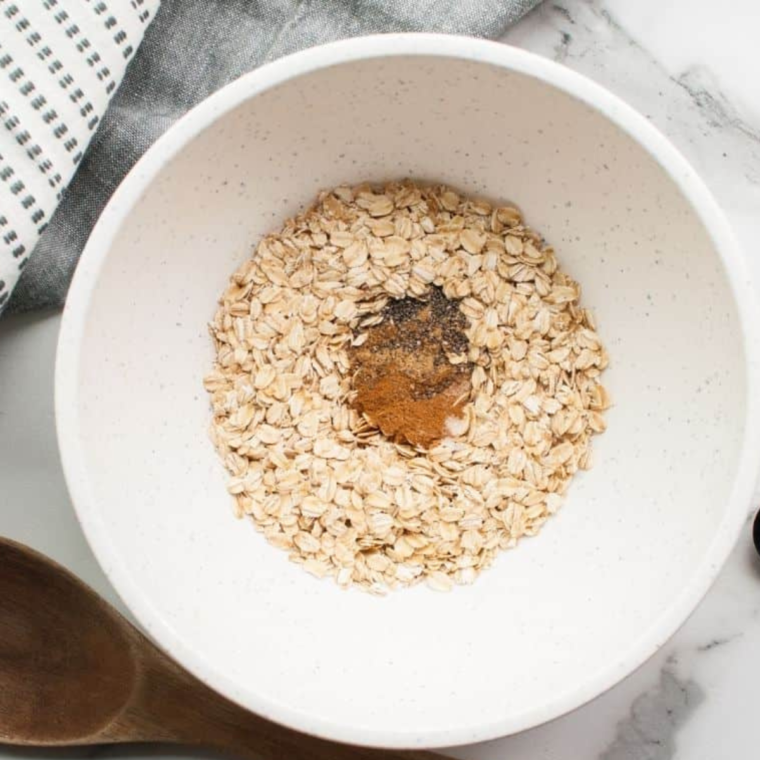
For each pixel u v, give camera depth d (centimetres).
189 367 72
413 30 72
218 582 70
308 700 66
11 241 70
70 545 74
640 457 70
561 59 74
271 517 72
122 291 68
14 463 74
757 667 74
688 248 67
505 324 73
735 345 66
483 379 73
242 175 70
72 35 69
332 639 70
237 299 72
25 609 73
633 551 69
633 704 74
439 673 69
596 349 72
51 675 73
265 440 72
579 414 72
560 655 68
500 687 68
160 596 67
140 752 74
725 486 66
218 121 66
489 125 70
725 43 73
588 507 71
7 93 69
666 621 65
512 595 71
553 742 74
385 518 72
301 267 73
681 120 73
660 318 70
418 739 64
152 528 69
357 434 73
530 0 72
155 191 67
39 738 72
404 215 73
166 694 72
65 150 70
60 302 73
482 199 73
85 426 66
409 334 73
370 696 68
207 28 73
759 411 65
